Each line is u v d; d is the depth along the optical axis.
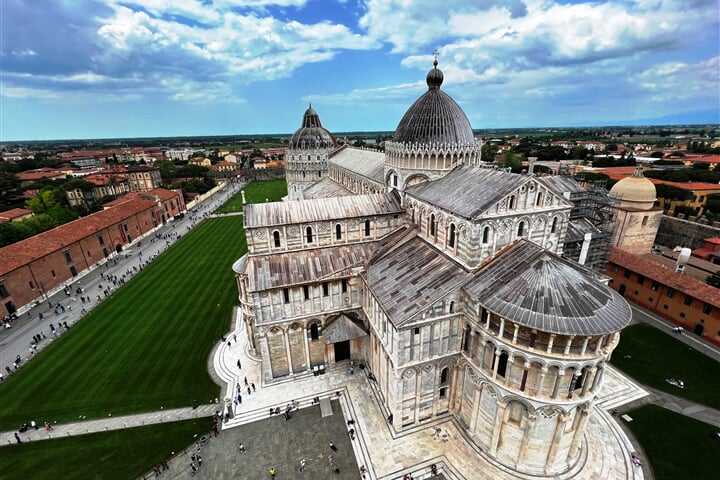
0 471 39.53
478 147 55.19
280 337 51.50
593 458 39.00
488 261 39.94
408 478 37.56
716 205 111.06
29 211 129.12
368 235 56.34
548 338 33.84
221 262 95.56
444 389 44.50
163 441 42.97
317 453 41.03
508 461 38.72
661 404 46.06
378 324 46.25
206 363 56.12
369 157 93.69
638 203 87.31
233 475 38.91
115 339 62.31
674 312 62.78
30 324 68.69
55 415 46.75
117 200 141.25
